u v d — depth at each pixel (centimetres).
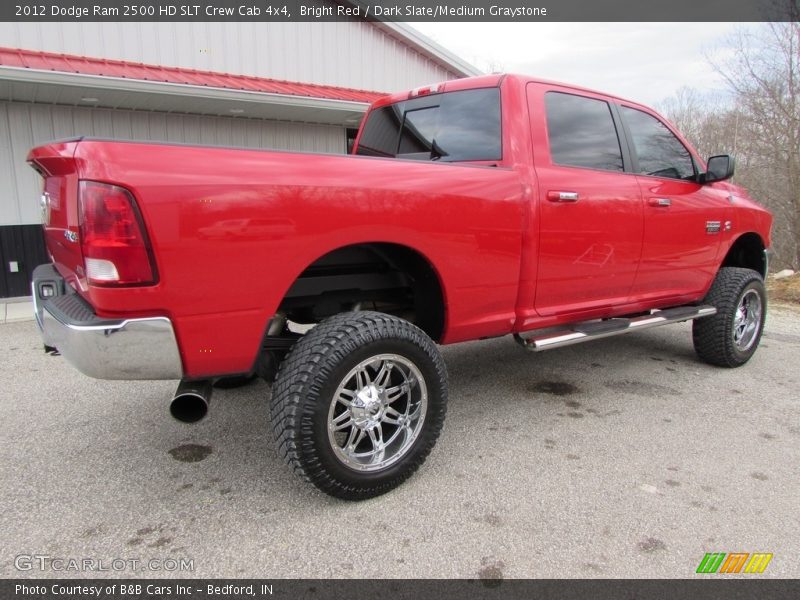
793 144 1288
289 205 230
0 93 721
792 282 935
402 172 267
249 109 878
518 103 330
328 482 251
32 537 241
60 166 224
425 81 1266
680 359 512
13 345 547
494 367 488
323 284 291
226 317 225
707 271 452
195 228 211
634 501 272
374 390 265
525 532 246
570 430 355
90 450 322
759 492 282
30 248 816
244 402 396
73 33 794
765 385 443
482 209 295
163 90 736
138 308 209
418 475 295
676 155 440
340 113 928
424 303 312
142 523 252
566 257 342
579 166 356
